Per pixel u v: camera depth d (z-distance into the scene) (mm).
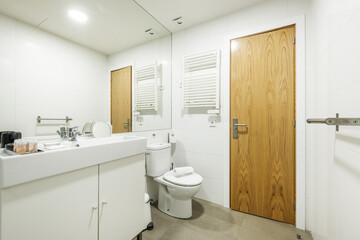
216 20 2045
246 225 1651
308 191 1566
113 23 1671
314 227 1439
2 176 657
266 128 1771
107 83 1652
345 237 816
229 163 1963
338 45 912
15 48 1091
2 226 676
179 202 1770
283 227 1617
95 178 1005
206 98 2074
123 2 1716
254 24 1812
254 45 1829
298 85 1593
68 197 880
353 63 730
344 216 832
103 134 1526
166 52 2344
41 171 763
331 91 1031
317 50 1363
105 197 1063
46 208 801
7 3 1059
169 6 1826
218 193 2047
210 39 2084
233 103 1945
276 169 1726
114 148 1094
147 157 1928
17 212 713
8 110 1066
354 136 720
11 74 1074
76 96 1414
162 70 2285
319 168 1326
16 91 1096
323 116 1204
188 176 1823
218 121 2043
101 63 1596
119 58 1751
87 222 966
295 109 1627
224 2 1771
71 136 1247
